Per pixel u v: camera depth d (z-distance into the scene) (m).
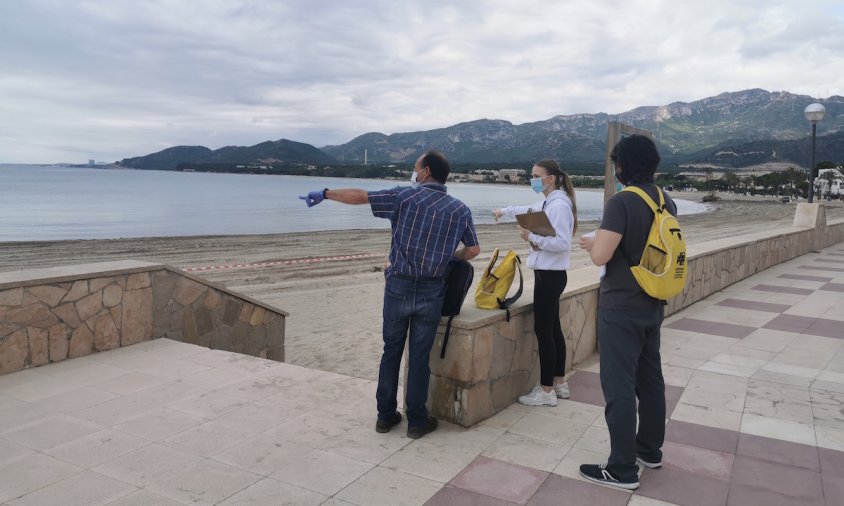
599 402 4.22
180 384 4.39
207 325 6.22
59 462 3.13
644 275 2.88
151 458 3.20
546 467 3.20
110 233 31.56
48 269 5.07
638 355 3.03
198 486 2.91
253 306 6.86
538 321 4.00
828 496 2.94
